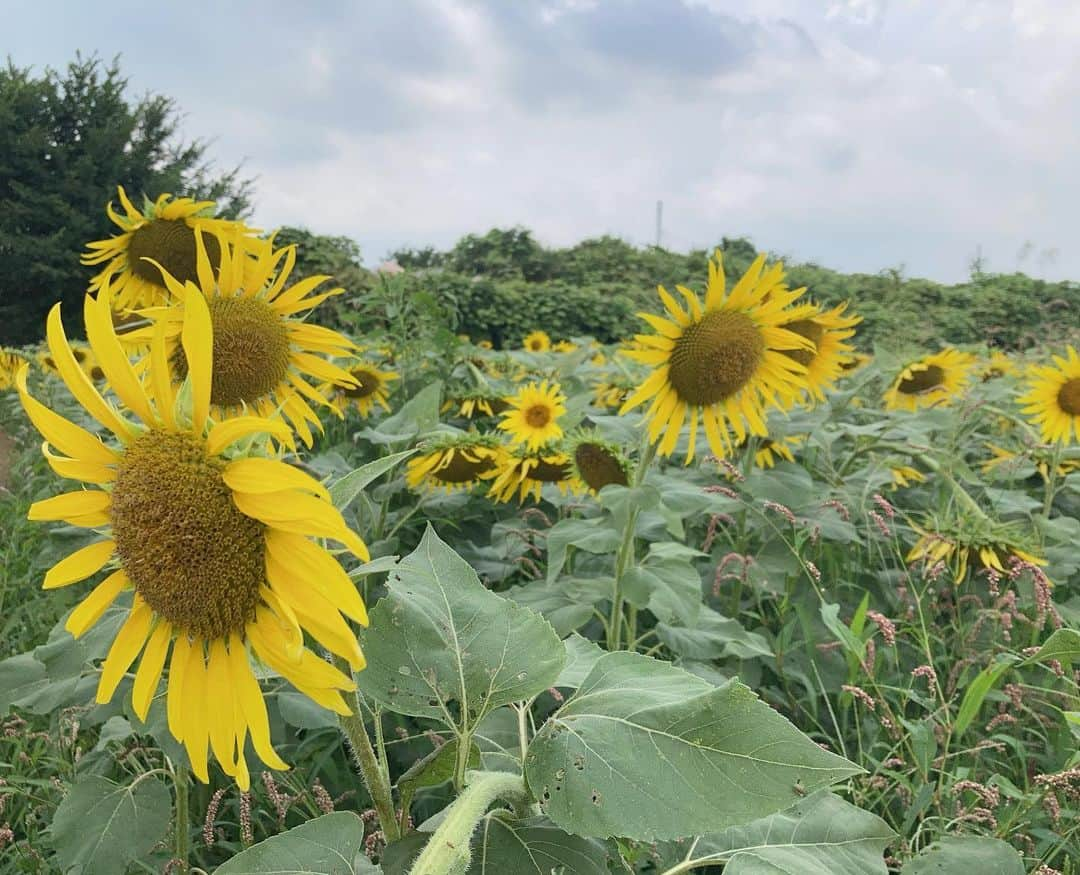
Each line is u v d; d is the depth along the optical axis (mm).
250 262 2842
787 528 4102
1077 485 4961
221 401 2830
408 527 4805
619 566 3090
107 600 1388
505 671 1504
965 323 21031
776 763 1251
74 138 27250
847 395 5277
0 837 2674
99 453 1359
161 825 2400
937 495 5090
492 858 1329
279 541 1263
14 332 24516
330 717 2584
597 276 27906
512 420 5387
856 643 2830
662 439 3484
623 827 1232
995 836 2281
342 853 1389
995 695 2854
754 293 3418
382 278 8133
